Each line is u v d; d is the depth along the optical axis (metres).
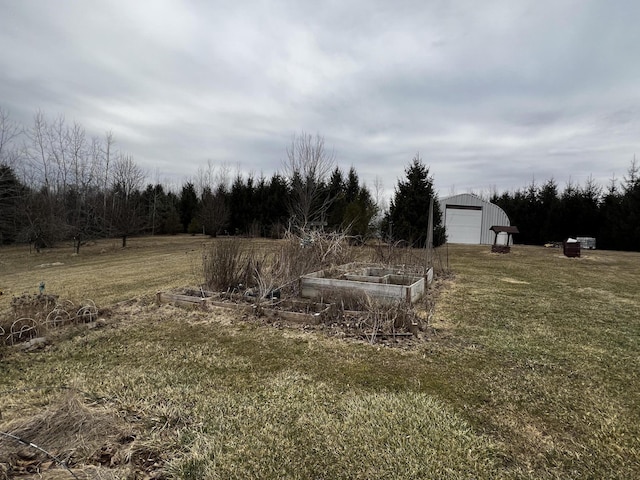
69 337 4.57
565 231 24.94
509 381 3.37
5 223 19.33
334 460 2.26
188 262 12.52
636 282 8.93
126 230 19.17
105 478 1.97
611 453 2.33
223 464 2.21
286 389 3.20
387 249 11.16
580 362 3.83
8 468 2.04
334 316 5.30
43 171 20.92
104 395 3.05
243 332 4.79
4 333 4.41
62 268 12.20
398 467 2.19
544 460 2.26
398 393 3.13
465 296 7.09
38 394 3.11
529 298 6.93
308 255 8.20
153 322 5.23
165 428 2.57
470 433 2.53
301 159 20.61
